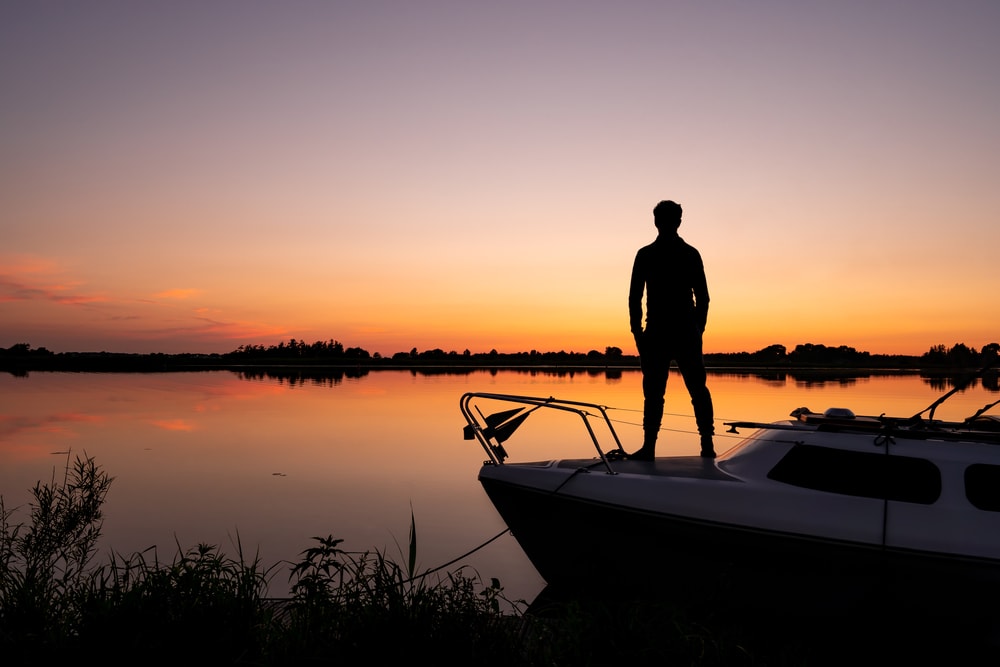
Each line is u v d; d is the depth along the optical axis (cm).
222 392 2934
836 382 3547
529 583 673
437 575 680
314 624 439
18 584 471
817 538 496
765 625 521
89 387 3319
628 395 2483
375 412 2061
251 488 1028
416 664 399
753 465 551
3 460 1223
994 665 476
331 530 817
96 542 757
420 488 1033
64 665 394
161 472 1139
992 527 476
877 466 514
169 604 444
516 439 1454
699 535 526
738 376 4481
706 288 629
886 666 494
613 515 550
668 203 633
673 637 428
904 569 482
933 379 4025
